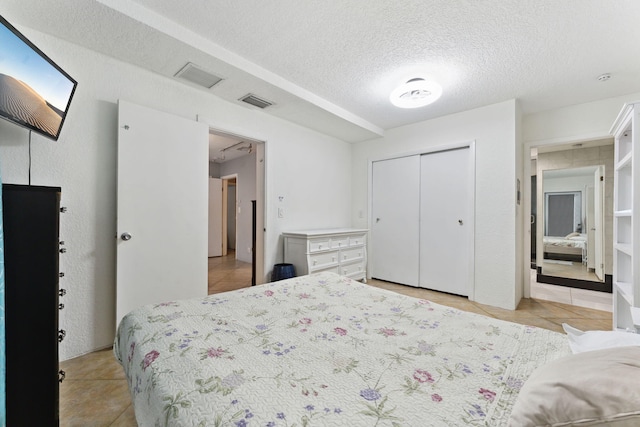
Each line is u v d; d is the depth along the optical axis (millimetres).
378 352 887
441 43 1946
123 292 1970
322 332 1037
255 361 821
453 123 3270
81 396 1446
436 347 920
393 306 1325
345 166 4242
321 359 841
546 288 3678
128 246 1998
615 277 2039
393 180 3881
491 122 2973
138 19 1604
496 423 571
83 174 1886
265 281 3166
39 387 1148
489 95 2752
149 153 2109
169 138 2227
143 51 1915
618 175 2037
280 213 3311
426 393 677
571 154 4219
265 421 579
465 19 1709
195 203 2389
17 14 1536
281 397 658
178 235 2275
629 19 1681
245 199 5703
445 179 3381
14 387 1091
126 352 1060
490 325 1096
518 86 2561
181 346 898
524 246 3279
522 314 2707
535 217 4926
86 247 1901
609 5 1573
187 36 1822
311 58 2150
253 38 1913
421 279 3605
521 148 3148
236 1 1577
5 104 1201
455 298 3188
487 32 1826
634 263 1627
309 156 3652
